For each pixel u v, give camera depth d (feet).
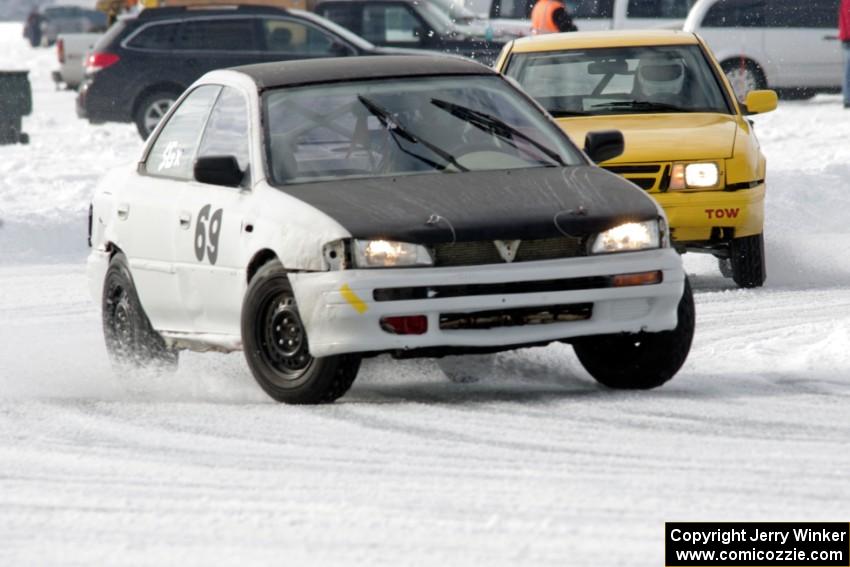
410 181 87.10
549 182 87.35
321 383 83.35
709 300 129.08
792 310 122.11
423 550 54.95
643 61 142.61
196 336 94.02
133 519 60.54
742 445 72.18
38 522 60.59
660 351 87.51
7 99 287.69
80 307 136.05
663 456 70.08
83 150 275.80
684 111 139.54
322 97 92.84
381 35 319.06
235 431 78.13
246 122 92.38
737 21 320.09
